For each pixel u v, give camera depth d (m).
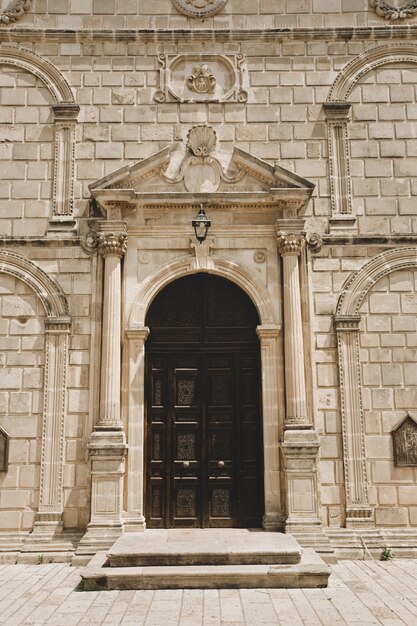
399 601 9.18
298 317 12.96
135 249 13.47
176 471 13.09
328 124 14.03
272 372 12.97
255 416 13.27
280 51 14.32
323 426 12.84
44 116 14.09
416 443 12.79
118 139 13.98
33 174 13.84
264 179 13.57
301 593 9.61
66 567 11.59
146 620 8.36
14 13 14.33
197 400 13.35
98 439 12.34
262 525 12.55
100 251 13.34
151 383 13.39
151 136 13.99
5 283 13.40
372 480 12.68
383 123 14.11
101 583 9.92
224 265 13.37
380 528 12.46
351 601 9.16
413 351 13.18
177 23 14.40
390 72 14.31
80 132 13.99
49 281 13.32
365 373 13.08
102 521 12.05
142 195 13.30
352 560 11.97
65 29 14.29
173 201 13.36
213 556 10.34
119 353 12.88
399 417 12.91
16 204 13.71
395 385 13.02
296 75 14.25
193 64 14.33
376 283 13.45
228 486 13.06
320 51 14.32
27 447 12.75
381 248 13.53
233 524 12.88
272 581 9.93
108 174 13.82
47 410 12.80
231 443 13.20
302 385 12.73
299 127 14.05
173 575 9.90
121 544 10.94
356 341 13.13
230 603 9.09
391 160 13.95
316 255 13.48
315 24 14.41
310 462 12.33
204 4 14.38
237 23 14.41
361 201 13.77
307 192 13.17
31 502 12.55
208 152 13.77
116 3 14.37
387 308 13.34
